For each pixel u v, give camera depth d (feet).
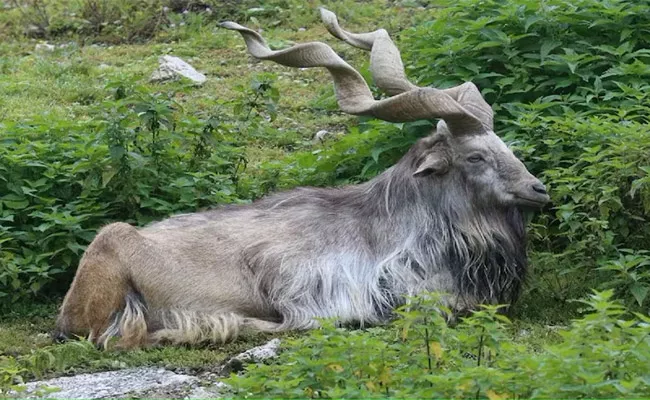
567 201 61.52
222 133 75.92
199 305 54.70
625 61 71.10
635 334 37.70
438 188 56.29
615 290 55.72
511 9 73.15
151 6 113.91
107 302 53.88
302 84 94.84
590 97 68.03
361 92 58.65
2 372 48.11
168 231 56.34
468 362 39.88
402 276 55.62
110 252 54.29
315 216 57.36
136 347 53.52
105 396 47.47
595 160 58.85
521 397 36.91
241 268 55.62
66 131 70.23
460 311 55.67
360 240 56.59
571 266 58.65
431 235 56.03
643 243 58.75
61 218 61.36
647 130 60.23
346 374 39.42
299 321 54.85
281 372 41.11
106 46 109.81
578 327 38.22
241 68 99.96
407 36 83.76
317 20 108.88
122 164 63.67
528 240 60.80
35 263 60.85
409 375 39.45
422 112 55.67
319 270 55.62
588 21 73.97
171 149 66.69
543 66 71.77
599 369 36.22
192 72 96.78
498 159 55.62
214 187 65.62
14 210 63.72
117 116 64.80
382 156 68.03
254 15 111.04
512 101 71.36
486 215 56.03
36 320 59.16
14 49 109.70
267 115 87.25
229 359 51.93
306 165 69.87
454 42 73.61
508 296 56.70
